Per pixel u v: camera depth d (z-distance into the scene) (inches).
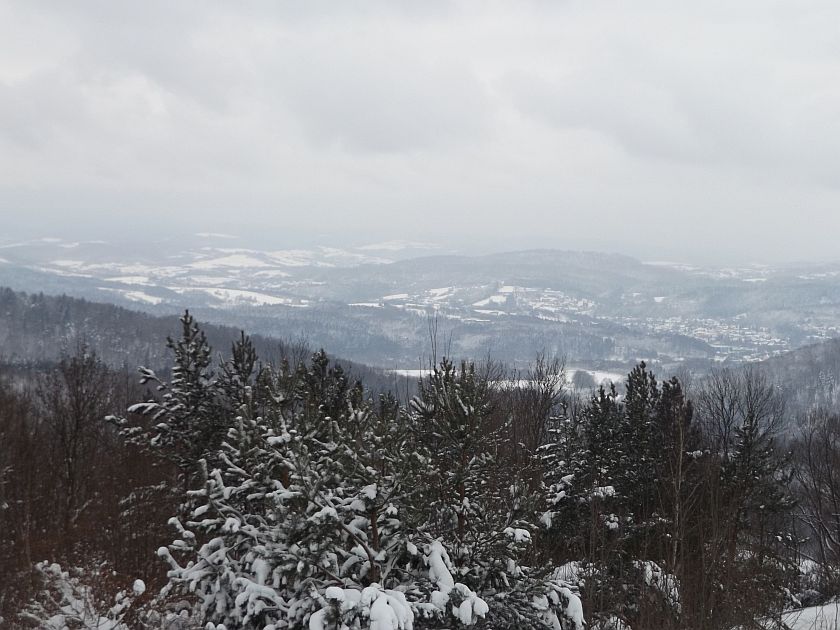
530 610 517.7
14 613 738.8
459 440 549.0
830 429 1551.4
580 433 1080.2
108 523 1059.3
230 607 488.4
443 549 505.4
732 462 1064.2
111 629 700.0
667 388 1114.1
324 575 484.4
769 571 922.7
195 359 921.5
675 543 833.5
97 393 1244.5
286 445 513.3
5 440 1123.3
